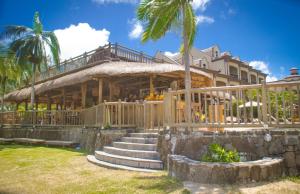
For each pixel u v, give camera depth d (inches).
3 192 226.7
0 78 1007.6
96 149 455.2
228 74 1438.2
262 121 272.4
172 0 384.5
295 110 342.3
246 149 265.1
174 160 254.7
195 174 228.4
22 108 1470.2
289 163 245.0
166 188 215.0
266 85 264.8
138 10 407.8
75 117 642.8
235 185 210.2
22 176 291.6
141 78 637.3
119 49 722.2
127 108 458.3
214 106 362.3
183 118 362.9
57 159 412.8
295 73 904.3
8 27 869.8
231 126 276.4
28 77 1071.0
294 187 201.8
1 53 718.5
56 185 246.7
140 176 266.2
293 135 248.5
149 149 342.3
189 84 385.1
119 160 335.9
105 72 530.6
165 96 323.3
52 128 713.6
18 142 708.0
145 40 407.2
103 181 253.0
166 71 519.2
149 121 423.2
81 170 318.0
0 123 935.7
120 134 421.4
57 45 901.8
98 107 499.8
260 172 220.5
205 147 280.7
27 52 869.8
